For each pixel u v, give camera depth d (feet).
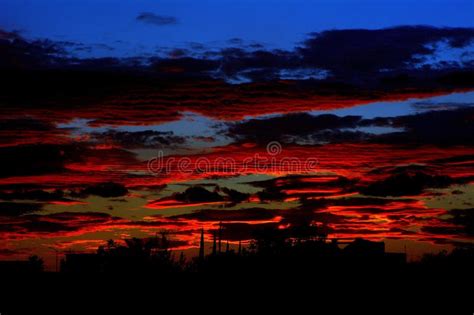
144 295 231.91
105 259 247.70
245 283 239.30
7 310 215.10
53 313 215.51
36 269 244.63
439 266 245.45
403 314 219.61
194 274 249.34
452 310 222.07
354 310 223.10
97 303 225.35
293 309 224.53
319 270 245.65
